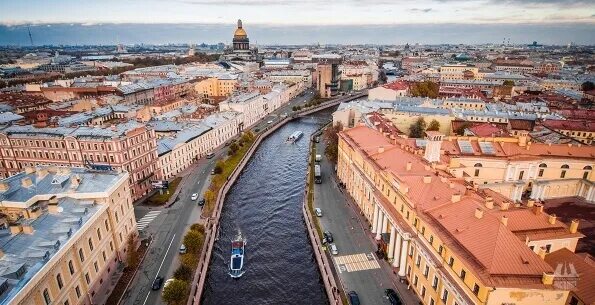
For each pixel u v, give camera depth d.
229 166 137.88
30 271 50.25
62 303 55.84
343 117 179.25
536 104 182.25
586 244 77.25
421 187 72.56
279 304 72.88
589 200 98.75
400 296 68.12
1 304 44.12
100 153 105.38
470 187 74.00
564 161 100.12
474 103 187.75
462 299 51.88
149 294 69.00
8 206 68.06
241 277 79.94
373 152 98.12
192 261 76.44
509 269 48.91
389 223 81.94
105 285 69.75
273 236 96.00
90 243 65.12
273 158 156.75
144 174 114.38
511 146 103.44
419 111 166.88
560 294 47.25
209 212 101.62
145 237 88.69
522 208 65.19
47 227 61.00
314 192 115.25
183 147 135.62
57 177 74.19
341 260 79.44
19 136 111.44
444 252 57.91
